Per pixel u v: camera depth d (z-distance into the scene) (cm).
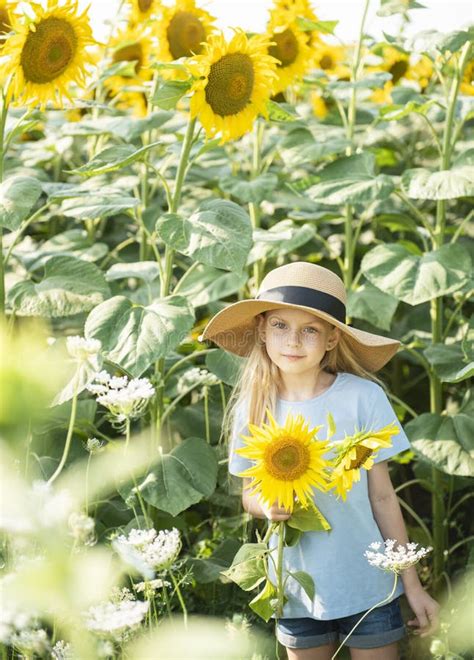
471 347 270
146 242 355
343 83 336
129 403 167
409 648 254
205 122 239
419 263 277
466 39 276
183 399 340
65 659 139
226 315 210
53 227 402
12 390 43
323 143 324
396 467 340
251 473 173
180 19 312
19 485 53
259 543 194
